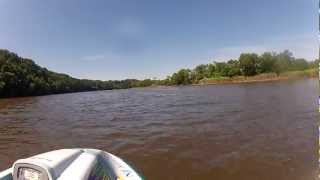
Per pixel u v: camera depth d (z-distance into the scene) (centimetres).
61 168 551
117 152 1260
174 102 3269
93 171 604
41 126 2039
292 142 1237
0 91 7038
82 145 1426
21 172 538
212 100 3158
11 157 1274
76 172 554
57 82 9575
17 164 536
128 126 1855
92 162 627
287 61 6172
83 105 3681
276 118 1770
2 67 7419
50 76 9812
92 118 2319
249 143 1272
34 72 8862
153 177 949
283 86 4338
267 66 7888
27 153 1334
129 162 1111
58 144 1474
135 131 1681
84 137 1597
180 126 1745
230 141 1324
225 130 1552
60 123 2134
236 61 8919
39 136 1683
